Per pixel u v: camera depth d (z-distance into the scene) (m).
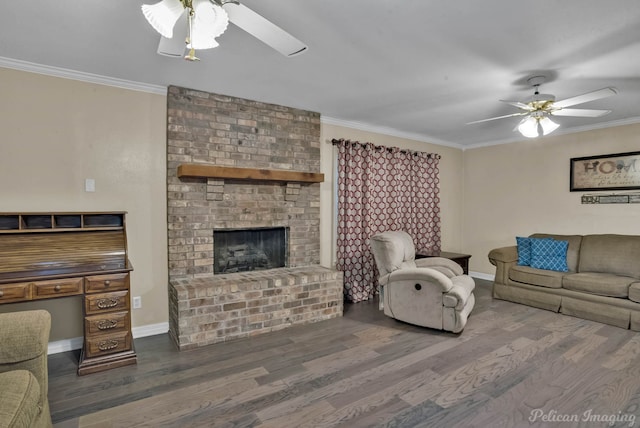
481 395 2.20
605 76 2.90
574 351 2.85
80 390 2.25
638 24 2.08
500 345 2.98
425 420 1.95
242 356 2.77
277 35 1.64
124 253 2.80
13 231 2.50
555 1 1.85
